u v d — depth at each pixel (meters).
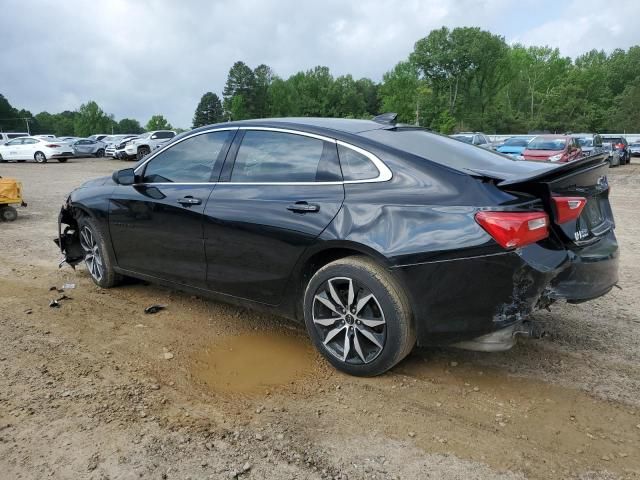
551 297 3.01
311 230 3.35
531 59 90.00
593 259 3.19
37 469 2.50
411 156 3.25
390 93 64.75
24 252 6.88
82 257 5.66
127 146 31.30
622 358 3.70
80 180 18.36
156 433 2.79
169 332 4.16
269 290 3.70
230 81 98.62
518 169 3.40
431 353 3.75
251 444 2.71
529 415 2.98
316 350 3.82
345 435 2.79
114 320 4.41
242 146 3.94
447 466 2.55
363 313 3.27
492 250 2.84
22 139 30.70
